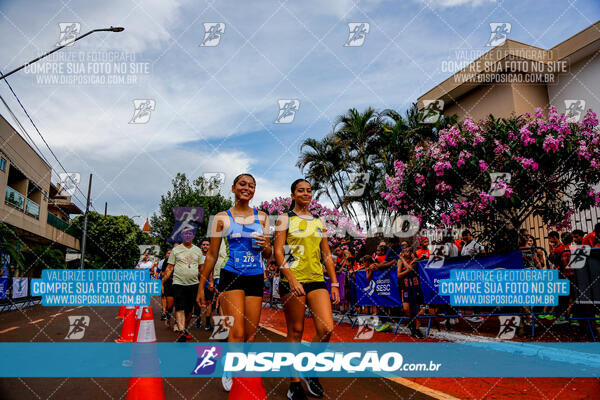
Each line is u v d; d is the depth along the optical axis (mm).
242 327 3160
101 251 41594
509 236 7277
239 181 3500
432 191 7906
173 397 3342
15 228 20406
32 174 23094
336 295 3621
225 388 3463
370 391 3520
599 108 11375
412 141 16734
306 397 3186
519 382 3666
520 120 7375
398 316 7098
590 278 4969
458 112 14812
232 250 3342
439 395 3361
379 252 7844
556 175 7137
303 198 3627
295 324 3426
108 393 3410
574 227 10250
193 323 8484
